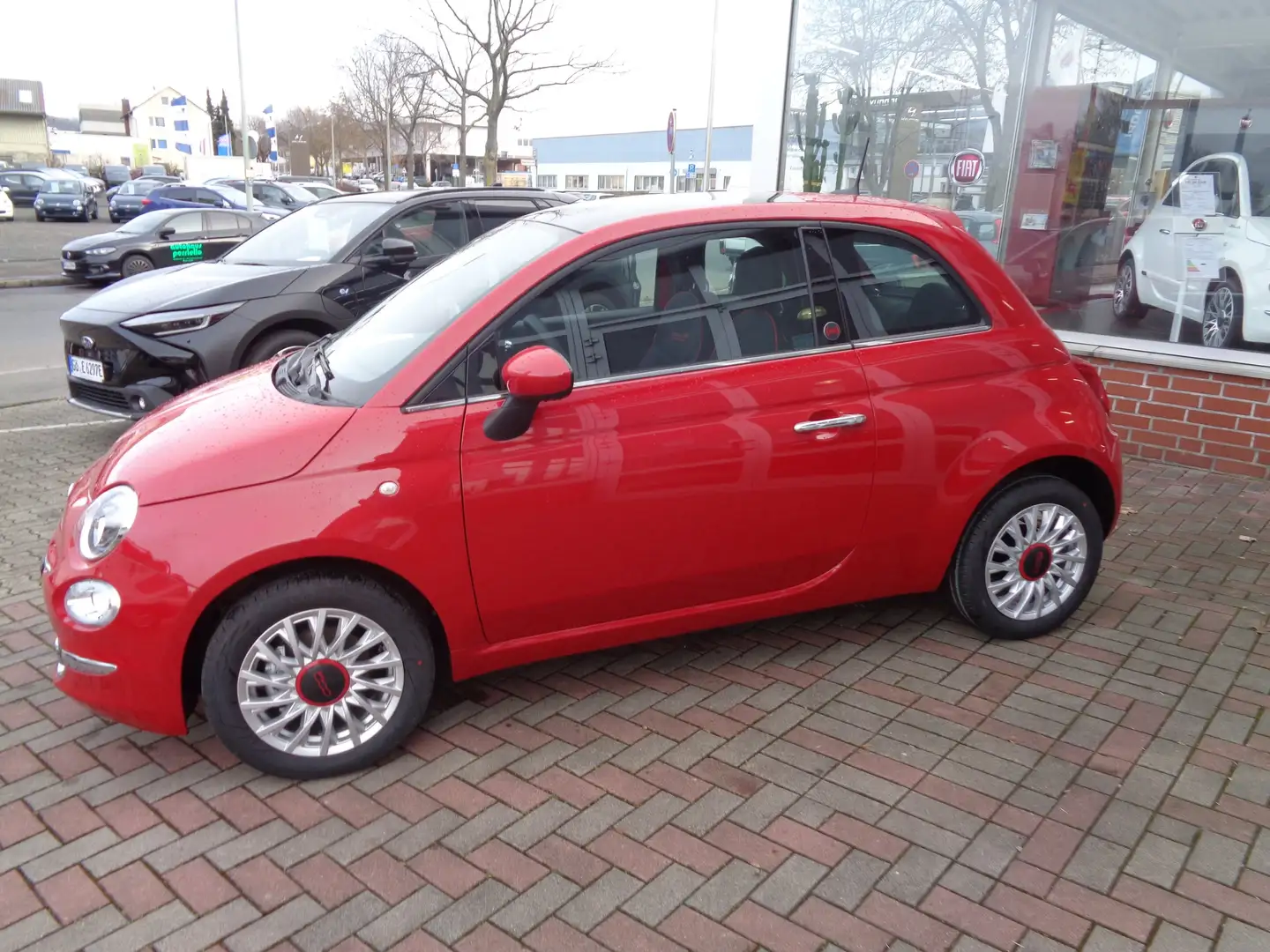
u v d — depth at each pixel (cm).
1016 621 386
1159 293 647
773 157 832
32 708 348
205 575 278
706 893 253
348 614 296
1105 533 403
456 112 3225
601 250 324
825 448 338
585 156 5241
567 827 279
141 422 348
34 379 959
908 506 357
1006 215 736
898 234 359
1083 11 672
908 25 766
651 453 315
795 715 337
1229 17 600
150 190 3316
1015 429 365
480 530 301
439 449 296
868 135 805
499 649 321
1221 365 602
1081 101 682
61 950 236
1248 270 601
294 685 295
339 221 735
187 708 297
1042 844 271
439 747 321
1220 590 441
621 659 379
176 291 643
